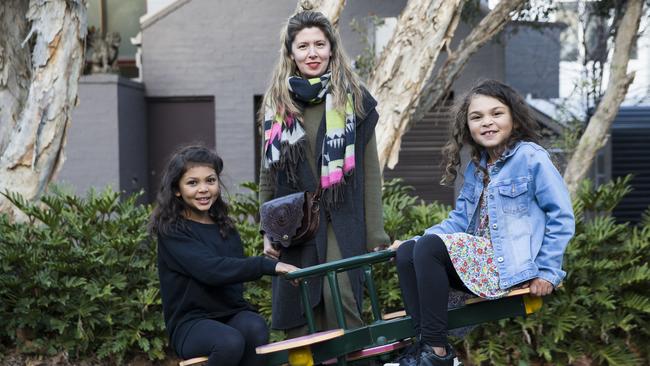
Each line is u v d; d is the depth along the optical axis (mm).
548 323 4711
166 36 9477
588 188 5254
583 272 4785
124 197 8820
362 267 3330
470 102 3186
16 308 4617
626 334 4867
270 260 3105
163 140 9695
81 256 4680
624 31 6355
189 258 3135
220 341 3004
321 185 3254
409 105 5035
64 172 8766
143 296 4664
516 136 3152
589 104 9461
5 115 5457
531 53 10312
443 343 2930
